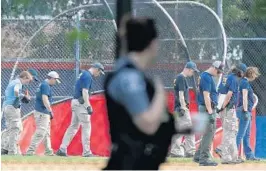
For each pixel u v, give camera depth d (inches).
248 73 2107.5
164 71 2349.9
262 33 2500.0
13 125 2139.5
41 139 2169.0
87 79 2149.4
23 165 1863.9
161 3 2333.9
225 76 2169.0
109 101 598.2
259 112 2532.0
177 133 618.2
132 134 596.1
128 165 599.5
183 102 2078.0
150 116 580.4
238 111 2117.4
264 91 2532.0
